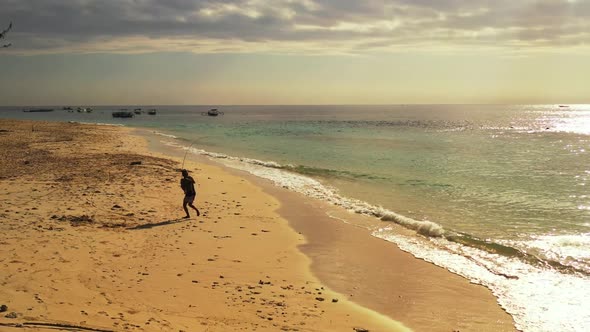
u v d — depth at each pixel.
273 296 7.60
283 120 116.88
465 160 30.06
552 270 9.34
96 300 6.55
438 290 8.30
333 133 61.19
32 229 10.24
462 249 10.84
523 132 67.00
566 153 35.38
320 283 8.53
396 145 42.12
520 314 7.29
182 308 6.66
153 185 17.38
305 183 20.41
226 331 5.95
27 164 22.14
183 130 66.81
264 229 12.25
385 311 7.35
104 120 106.81
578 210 14.98
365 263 9.77
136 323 5.81
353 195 17.67
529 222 13.42
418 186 19.75
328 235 11.95
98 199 14.16
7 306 5.88
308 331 6.29
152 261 8.83
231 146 40.62
